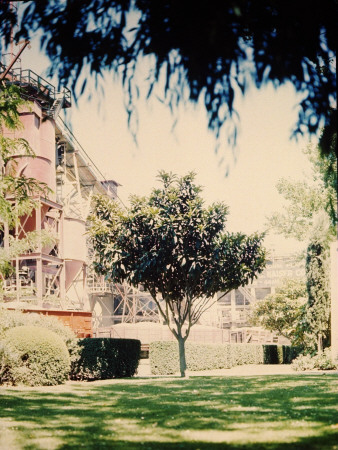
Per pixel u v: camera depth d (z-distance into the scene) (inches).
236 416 289.6
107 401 396.5
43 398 421.4
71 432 256.4
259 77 158.4
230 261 749.9
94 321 1763.0
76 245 1378.0
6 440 236.1
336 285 860.0
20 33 167.3
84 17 161.8
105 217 767.1
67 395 446.0
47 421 294.0
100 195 775.7
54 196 1280.8
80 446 221.6
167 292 753.6
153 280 744.3
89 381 716.0
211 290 773.3
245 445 213.0
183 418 289.7
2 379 576.1
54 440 235.5
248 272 756.6
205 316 2091.5
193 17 142.3
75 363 725.9
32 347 574.9
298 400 354.0
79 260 1381.6
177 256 719.1
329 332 889.5
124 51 163.9
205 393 430.9
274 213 1326.3
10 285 1093.8
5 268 472.1
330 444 210.1
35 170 1192.2
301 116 173.5
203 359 1059.3
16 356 557.0
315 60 164.7
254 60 156.9
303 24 153.6
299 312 924.0
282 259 2198.6
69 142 1555.1
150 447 215.5
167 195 748.0
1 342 562.6
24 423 286.7
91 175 1765.5
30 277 1273.4
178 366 976.3
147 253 709.3
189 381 592.7
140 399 400.2
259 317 1694.1
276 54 155.3
